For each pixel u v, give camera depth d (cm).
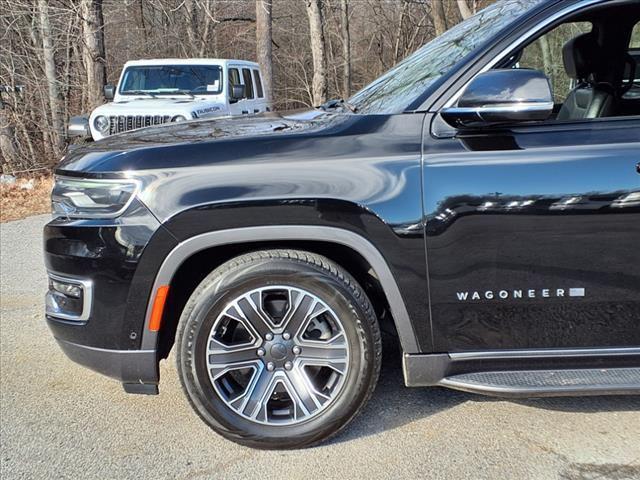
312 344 261
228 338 264
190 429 288
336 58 2280
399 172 245
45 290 500
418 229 245
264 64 1584
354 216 244
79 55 1346
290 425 263
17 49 1295
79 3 1274
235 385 269
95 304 254
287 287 254
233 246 261
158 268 248
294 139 253
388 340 374
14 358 367
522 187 241
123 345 256
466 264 247
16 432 288
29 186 1104
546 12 255
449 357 258
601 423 283
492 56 255
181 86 1029
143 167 248
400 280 249
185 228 245
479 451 264
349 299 254
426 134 249
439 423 286
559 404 301
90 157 263
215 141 256
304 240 250
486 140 246
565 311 252
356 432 280
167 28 1834
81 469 259
